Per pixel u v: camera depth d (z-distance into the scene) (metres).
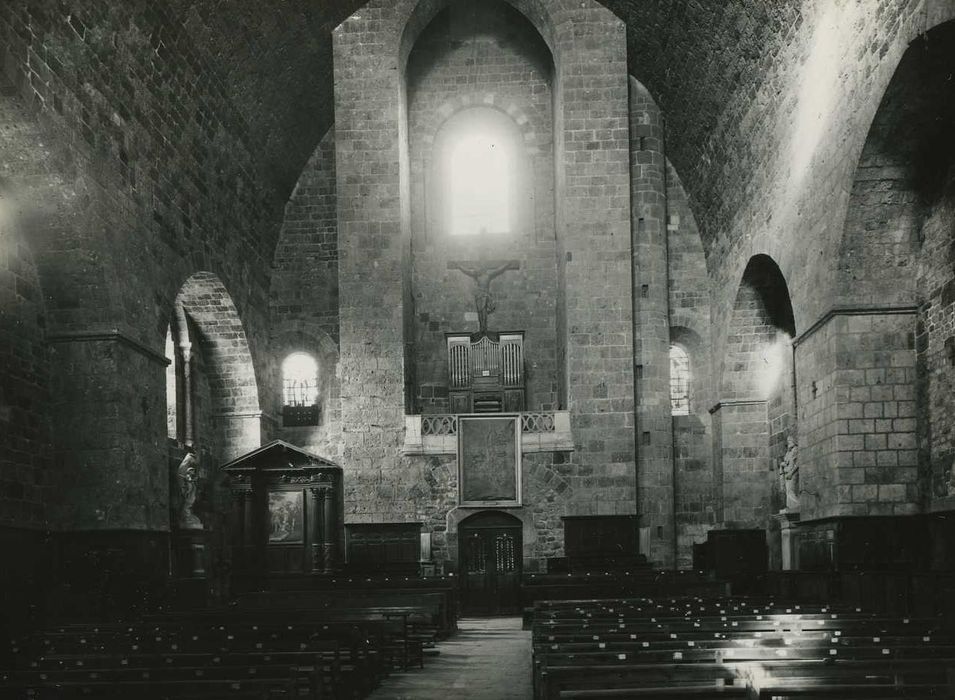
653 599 18.92
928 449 19.73
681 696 7.93
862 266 20.28
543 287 33.59
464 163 34.47
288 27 28.62
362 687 14.11
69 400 21.73
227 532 31.92
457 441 30.16
